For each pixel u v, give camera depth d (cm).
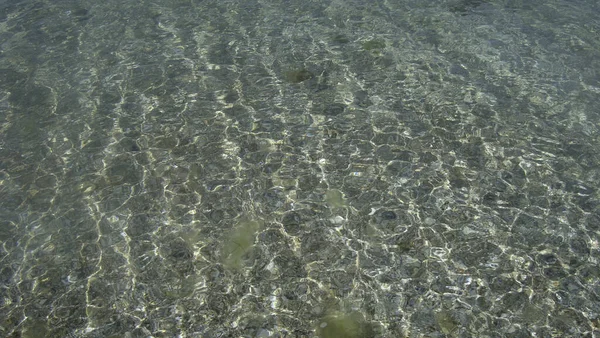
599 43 659
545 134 539
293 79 616
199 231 457
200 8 748
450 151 523
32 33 700
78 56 659
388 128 550
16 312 400
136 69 636
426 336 378
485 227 454
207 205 479
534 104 575
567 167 505
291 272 423
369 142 535
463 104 576
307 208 474
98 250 443
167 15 733
